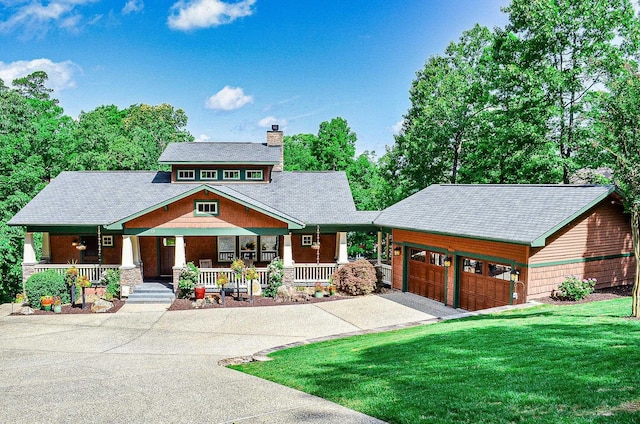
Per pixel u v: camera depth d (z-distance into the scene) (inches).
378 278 879.1
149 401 304.5
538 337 398.6
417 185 1270.9
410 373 333.4
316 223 873.5
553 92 951.0
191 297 813.2
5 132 1140.5
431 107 1208.2
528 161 964.6
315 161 1846.7
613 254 676.7
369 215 917.8
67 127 1642.5
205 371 403.9
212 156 991.0
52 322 683.4
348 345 473.1
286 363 415.5
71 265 846.5
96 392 331.6
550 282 615.5
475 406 256.1
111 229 816.3
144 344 561.6
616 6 921.5
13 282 1050.1
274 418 263.9
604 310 514.0
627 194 469.4
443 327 508.7
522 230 594.2
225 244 940.6
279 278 829.2
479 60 1205.7
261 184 1019.9
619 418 222.5
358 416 259.9
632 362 305.7
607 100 495.2
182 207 834.2
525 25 1000.2
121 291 817.5
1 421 271.4
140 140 1871.3
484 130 1105.4
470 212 729.6
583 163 912.9
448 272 748.0
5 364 467.2
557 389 269.0
